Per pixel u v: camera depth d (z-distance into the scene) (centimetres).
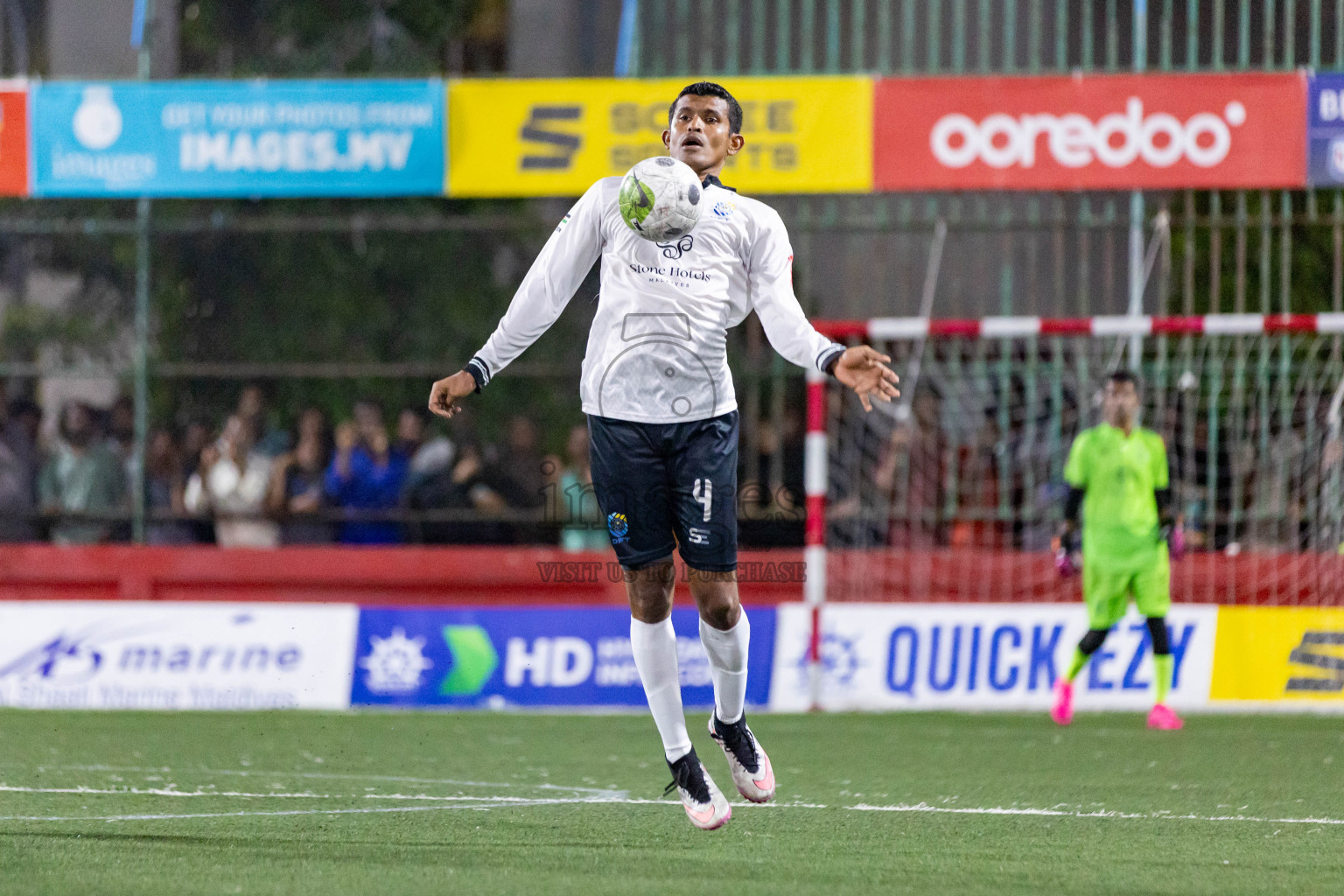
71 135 2814
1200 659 2595
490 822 1393
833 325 2642
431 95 2777
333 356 3619
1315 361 2922
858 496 2941
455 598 2802
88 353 3697
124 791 1605
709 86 1259
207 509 3012
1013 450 2903
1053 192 2773
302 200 3688
